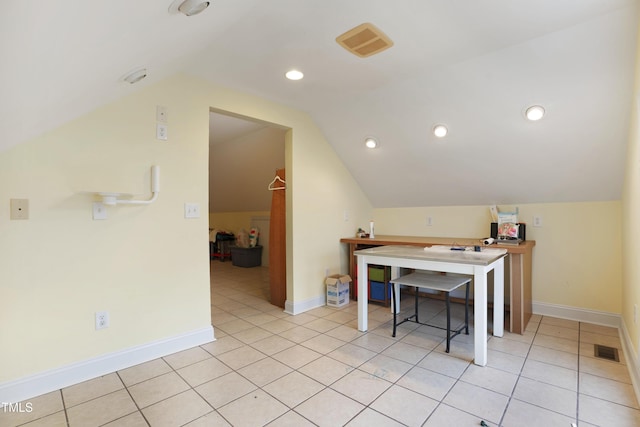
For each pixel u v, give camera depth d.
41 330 1.90
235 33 1.96
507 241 3.06
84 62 1.32
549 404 1.74
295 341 2.64
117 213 2.18
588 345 2.48
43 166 1.90
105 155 2.13
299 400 1.81
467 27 1.92
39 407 1.75
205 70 2.47
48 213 1.92
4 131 1.51
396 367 2.18
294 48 2.15
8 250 1.80
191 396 1.86
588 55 2.02
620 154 2.49
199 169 2.59
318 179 3.62
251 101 2.96
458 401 1.78
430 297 3.91
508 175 3.10
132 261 2.24
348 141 3.60
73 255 2.01
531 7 1.74
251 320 3.18
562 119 2.44
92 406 1.77
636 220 2.02
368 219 4.39
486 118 2.69
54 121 1.82
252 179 5.68
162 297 2.38
